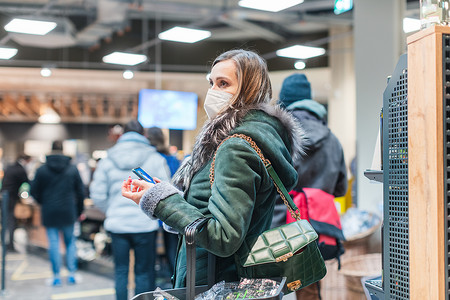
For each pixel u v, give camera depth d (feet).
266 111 5.00
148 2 30.89
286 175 4.92
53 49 37.55
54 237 18.37
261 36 40.63
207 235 4.38
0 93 41.24
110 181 12.98
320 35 39.09
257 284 4.64
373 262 10.52
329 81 40.32
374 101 16.79
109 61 30.50
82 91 41.73
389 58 16.58
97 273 20.57
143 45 37.52
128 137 13.21
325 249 8.27
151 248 12.96
